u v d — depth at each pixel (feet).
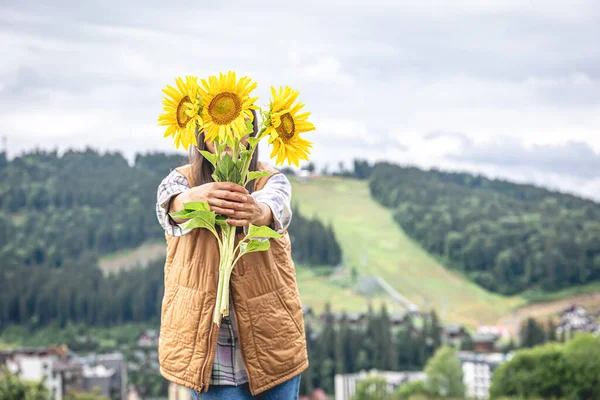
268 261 9.30
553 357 185.57
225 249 8.94
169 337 9.38
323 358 485.56
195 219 8.75
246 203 8.75
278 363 9.36
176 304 9.34
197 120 8.70
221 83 8.55
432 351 531.91
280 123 8.81
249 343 9.26
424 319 545.44
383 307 521.24
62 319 629.10
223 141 8.73
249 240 9.11
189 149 9.61
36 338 602.03
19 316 627.05
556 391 183.62
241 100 8.61
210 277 9.12
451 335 601.62
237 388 9.42
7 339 601.62
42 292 632.79
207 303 9.12
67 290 633.61
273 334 9.33
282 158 8.92
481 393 387.14
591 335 187.62
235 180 8.92
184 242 9.34
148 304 647.56
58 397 261.24
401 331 544.62
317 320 609.01
